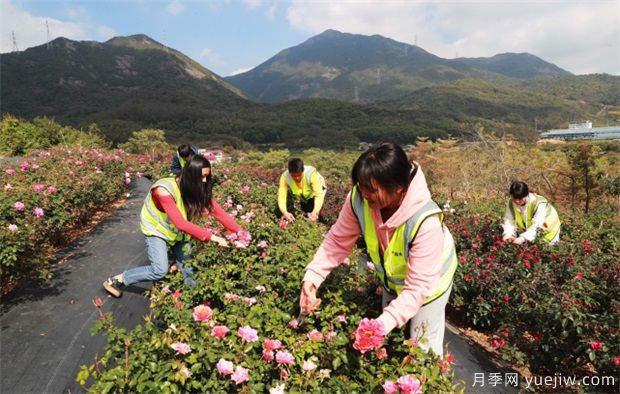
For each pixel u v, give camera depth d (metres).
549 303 3.48
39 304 3.82
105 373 1.98
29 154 10.41
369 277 3.03
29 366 2.95
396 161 1.84
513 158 14.20
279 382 2.04
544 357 3.57
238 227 3.65
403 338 2.27
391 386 1.79
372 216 2.16
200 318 2.20
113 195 8.57
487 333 4.39
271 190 7.94
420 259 2.03
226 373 1.91
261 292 2.99
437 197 8.61
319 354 2.25
